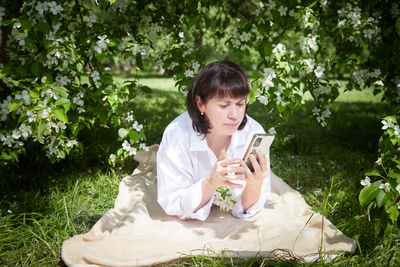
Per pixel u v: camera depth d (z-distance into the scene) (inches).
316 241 103.6
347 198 135.1
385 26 166.6
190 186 112.0
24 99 114.4
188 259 96.2
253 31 153.0
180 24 170.2
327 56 152.6
